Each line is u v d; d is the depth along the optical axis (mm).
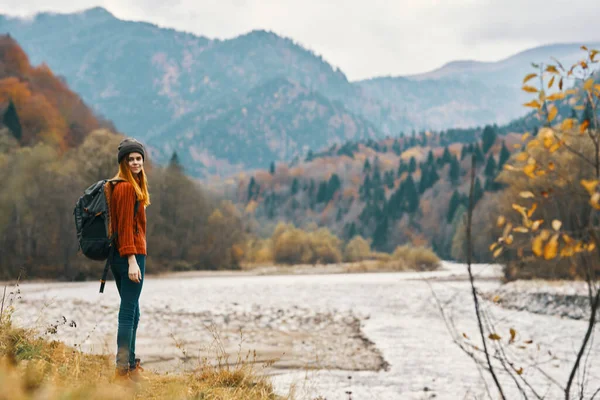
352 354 12211
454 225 139375
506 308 21578
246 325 17312
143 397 4645
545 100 3186
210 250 78375
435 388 8688
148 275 65875
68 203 54031
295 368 10242
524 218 3203
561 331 15273
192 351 11602
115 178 5293
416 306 23078
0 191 54312
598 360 10961
